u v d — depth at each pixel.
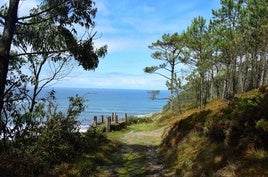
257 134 10.21
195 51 34.78
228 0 33.84
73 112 16.06
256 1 29.81
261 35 31.30
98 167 14.58
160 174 13.35
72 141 15.67
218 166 10.44
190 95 42.41
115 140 22.27
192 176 11.17
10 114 12.47
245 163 9.48
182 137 16.23
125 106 143.25
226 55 33.91
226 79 36.06
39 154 12.89
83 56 13.05
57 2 12.22
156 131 31.05
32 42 13.68
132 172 14.09
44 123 14.48
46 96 15.74
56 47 14.02
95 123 30.83
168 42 44.44
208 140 13.06
